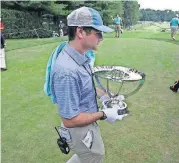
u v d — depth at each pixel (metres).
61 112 1.55
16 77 5.83
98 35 1.53
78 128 1.69
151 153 2.80
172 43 10.32
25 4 19.86
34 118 3.70
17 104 4.21
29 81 5.47
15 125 3.50
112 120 1.71
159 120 3.52
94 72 1.82
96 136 1.79
